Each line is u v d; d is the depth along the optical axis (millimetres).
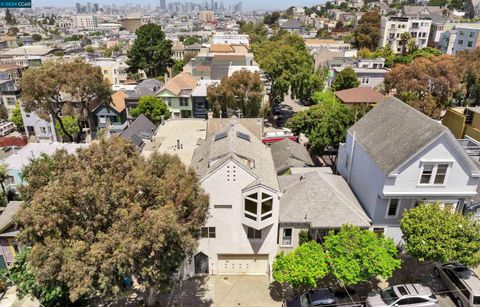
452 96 61906
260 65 72688
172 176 18750
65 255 15211
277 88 63125
